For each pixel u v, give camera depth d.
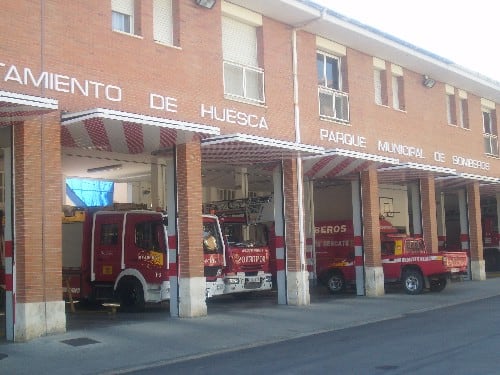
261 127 18.14
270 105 18.55
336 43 21.38
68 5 13.88
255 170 21.08
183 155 15.55
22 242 12.40
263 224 21.17
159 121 13.10
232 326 14.29
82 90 13.90
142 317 16.09
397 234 23.20
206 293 17.59
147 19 15.48
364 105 22.33
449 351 10.58
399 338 12.33
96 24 14.38
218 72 17.11
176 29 16.25
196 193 15.62
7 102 10.65
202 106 16.56
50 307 12.69
